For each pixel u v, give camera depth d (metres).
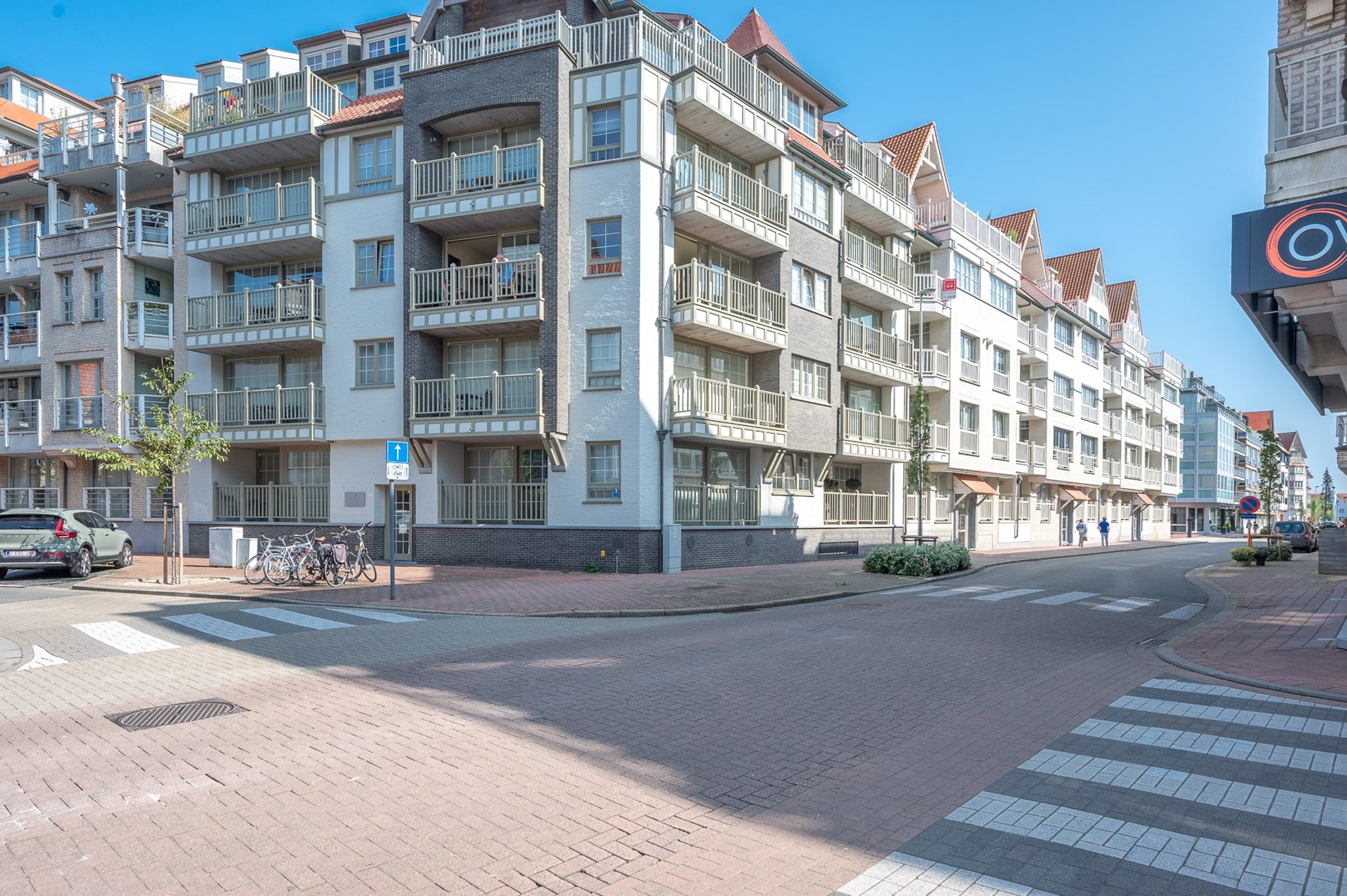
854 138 26.98
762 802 4.84
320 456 24.17
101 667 8.62
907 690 7.77
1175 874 3.88
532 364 21.48
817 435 24.55
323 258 22.94
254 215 23.52
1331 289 8.68
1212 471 83.06
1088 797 4.91
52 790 4.97
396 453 14.76
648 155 20.48
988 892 3.71
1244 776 5.29
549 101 20.42
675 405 20.61
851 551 26.80
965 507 35.44
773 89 23.89
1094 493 49.44
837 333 25.73
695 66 20.72
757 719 6.68
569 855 4.08
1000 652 9.88
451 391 20.97
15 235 28.77
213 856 4.04
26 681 7.95
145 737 6.06
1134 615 13.83
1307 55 8.80
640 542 19.83
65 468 26.97
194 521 24.52
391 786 5.04
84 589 16.31
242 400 23.59
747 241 22.45
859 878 3.84
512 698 7.30
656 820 4.55
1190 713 6.95
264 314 23.52
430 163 21.28
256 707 6.95
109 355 25.61
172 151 25.16
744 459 23.61
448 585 16.84
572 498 20.45
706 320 20.61
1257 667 8.92
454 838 4.28
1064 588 18.12
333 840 4.23
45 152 27.02
